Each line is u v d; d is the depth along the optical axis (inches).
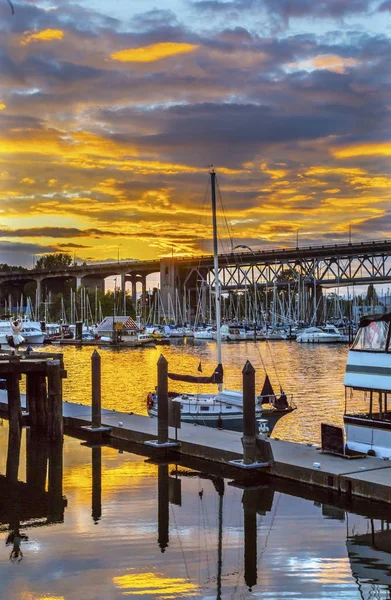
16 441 1440.7
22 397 1962.4
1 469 1228.5
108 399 2445.9
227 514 960.3
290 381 2950.3
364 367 1205.1
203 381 1642.5
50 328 7381.9
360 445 1182.9
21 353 1761.8
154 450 1317.7
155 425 1470.2
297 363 3966.5
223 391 1676.9
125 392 2657.5
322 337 6294.3
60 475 1181.7
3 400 1876.2
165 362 1309.1
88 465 1250.6
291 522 924.6
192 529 901.2
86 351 5354.3
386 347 1167.6
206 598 698.2
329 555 810.2
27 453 1350.9
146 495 1059.3
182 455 1285.7
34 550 829.8
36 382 1622.8
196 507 992.2
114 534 885.2
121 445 1414.9
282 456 1138.7
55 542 856.9
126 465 1248.2
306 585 730.2
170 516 956.0
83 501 1030.4
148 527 912.9
